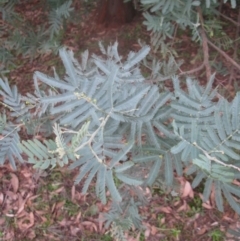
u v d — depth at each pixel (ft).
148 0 5.70
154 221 8.11
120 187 5.04
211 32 6.70
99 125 3.28
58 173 8.93
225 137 3.21
